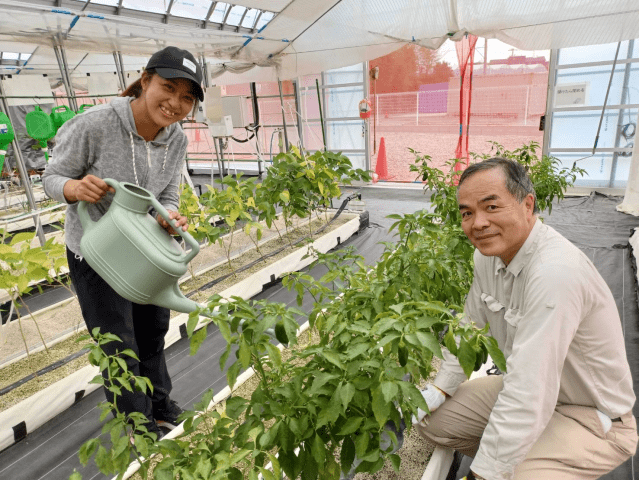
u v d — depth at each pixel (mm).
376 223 6137
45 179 1697
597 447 1423
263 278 3945
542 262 1318
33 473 2100
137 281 1478
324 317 1663
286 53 6957
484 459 1361
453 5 5598
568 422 1454
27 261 2350
